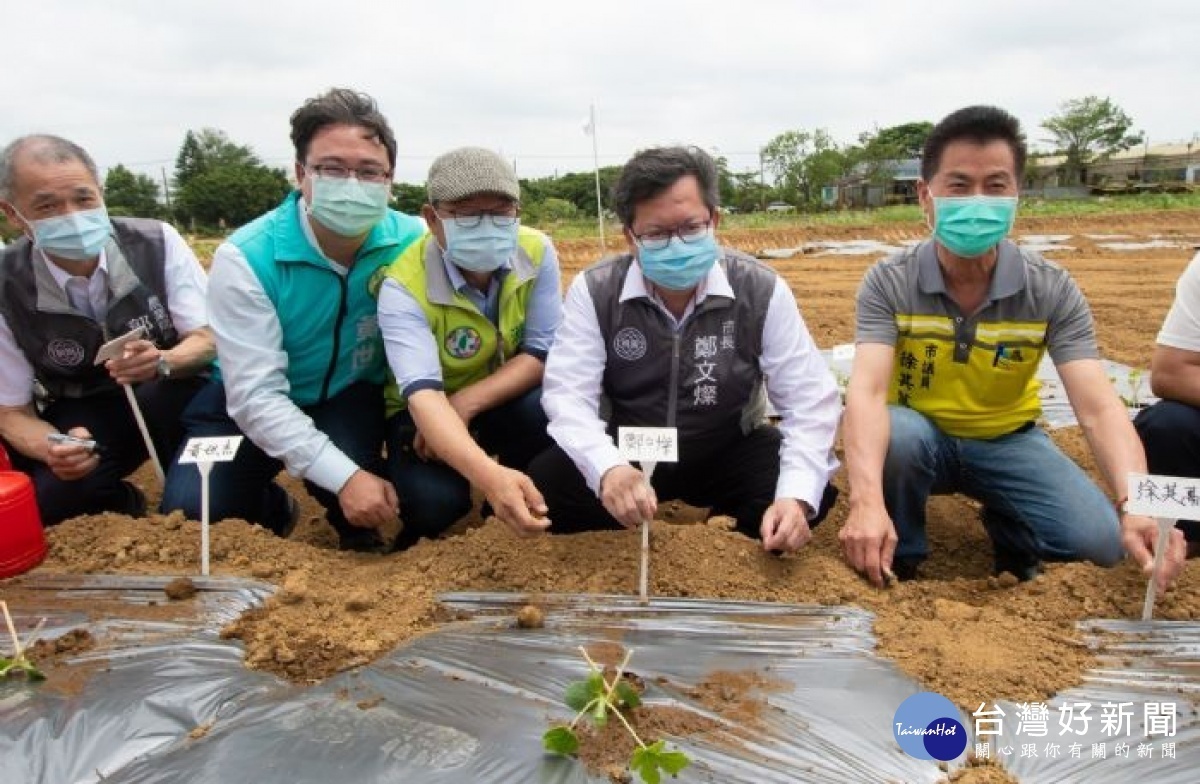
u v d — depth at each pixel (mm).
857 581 2410
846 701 1816
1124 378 5293
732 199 41969
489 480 2416
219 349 2799
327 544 3479
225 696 1855
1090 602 2219
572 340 2658
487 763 1604
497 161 2580
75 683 1908
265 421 2734
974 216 2492
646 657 1985
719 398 2742
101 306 3043
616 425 2916
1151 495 2074
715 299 2605
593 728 1699
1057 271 2666
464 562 2453
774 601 2275
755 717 1761
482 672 1919
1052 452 2818
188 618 2191
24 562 2436
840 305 9195
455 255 2652
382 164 2674
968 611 2191
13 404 3018
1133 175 45719
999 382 2779
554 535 2562
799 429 2584
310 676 1936
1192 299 2750
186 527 2662
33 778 1633
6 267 2898
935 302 2734
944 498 3662
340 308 2936
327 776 1575
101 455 3143
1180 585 2299
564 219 29297
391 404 3248
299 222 2832
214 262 2791
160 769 1621
